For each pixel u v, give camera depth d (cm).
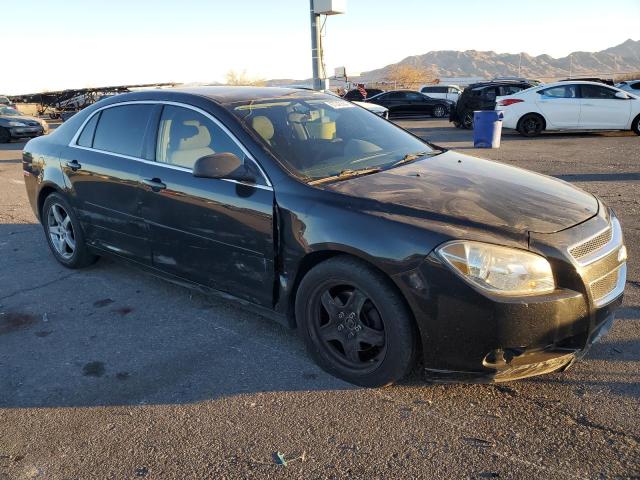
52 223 519
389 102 2741
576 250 276
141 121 417
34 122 1970
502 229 276
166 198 381
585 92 1556
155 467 254
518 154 1199
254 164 340
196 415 292
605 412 279
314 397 303
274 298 339
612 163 1020
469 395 299
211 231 357
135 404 304
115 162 424
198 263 375
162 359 350
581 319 276
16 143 1914
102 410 299
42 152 503
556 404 287
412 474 243
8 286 478
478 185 330
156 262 409
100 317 413
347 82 3425
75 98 3369
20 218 725
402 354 288
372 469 247
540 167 1005
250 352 355
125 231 426
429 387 308
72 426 287
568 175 913
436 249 269
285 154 345
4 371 341
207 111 374
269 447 265
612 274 302
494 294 262
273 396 306
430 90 3117
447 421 278
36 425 288
